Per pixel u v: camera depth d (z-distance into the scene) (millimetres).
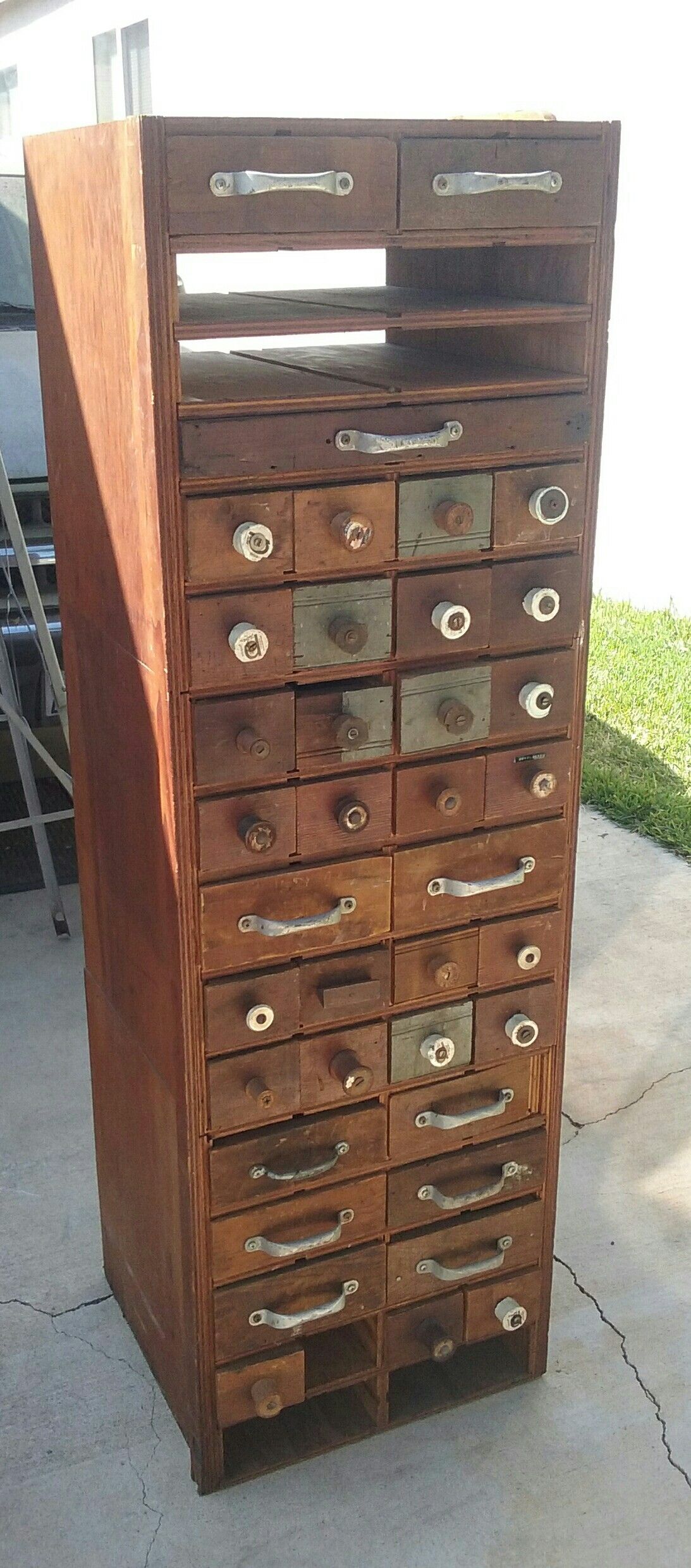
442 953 2117
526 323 1895
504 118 2008
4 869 4496
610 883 4469
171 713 1812
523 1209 2338
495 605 1967
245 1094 2045
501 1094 2248
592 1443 2363
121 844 2139
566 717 2084
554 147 1803
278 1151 2098
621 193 6980
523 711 2047
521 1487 2273
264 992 2002
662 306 6867
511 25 6473
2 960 4008
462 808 2047
